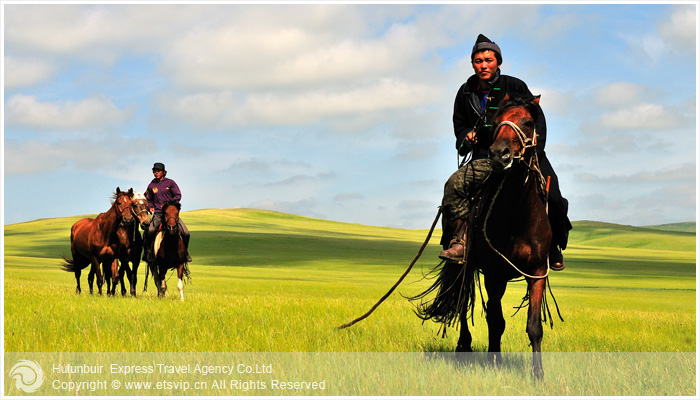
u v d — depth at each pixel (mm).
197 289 23891
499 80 7344
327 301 14672
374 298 19719
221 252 75875
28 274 29922
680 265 73562
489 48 7262
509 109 6172
